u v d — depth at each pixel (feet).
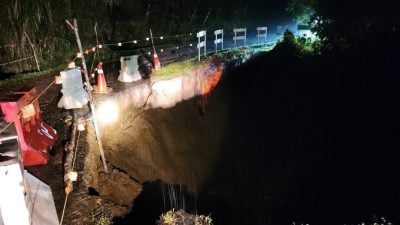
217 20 80.59
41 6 47.11
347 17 59.52
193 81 51.29
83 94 35.37
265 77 64.44
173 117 46.62
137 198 29.91
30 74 44.68
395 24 54.70
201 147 47.11
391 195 40.14
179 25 74.33
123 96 39.22
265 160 49.90
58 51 50.52
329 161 48.26
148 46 66.59
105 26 61.21
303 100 59.47
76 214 21.34
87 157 27.20
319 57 62.64
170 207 32.91
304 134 54.34
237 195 41.57
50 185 23.68
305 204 41.09
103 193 26.99
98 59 51.88
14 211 15.31
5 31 43.93
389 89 52.75
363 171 44.75
